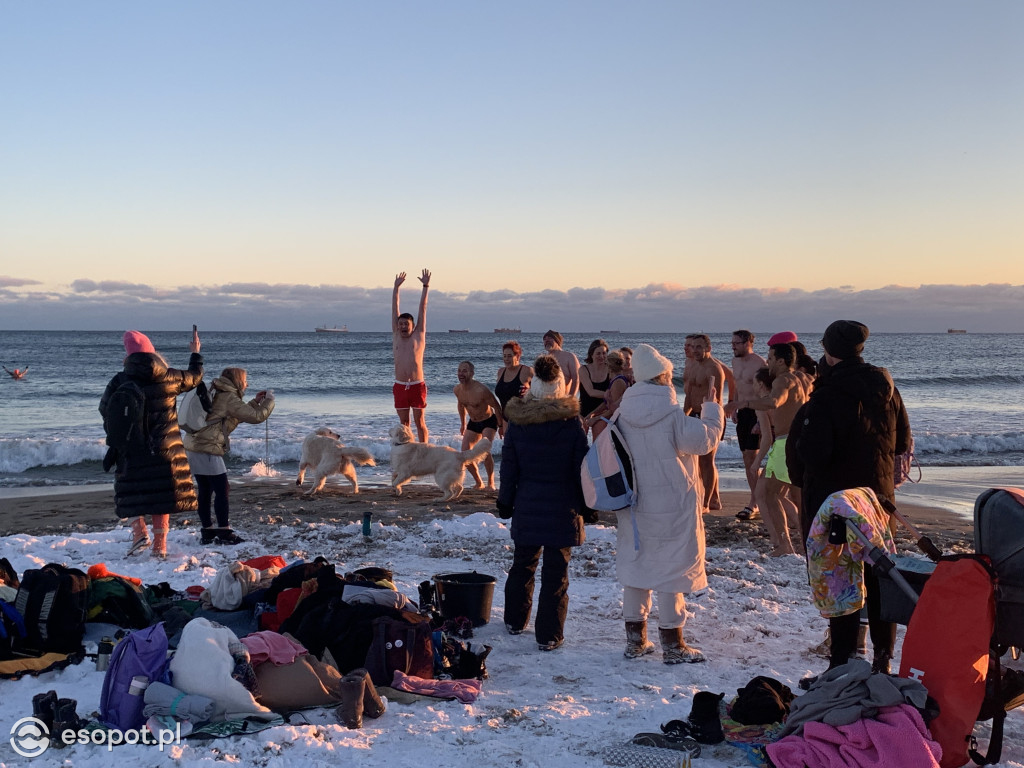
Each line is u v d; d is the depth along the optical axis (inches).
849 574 172.1
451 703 177.8
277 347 3297.2
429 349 3297.2
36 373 1948.8
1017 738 159.6
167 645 169.9
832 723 141.9
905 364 2406.5
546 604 218.8
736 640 225.0
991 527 153.5
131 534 344.2
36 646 197.2
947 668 145.4
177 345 3629.4
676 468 203.0
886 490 194.9
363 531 347.6
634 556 206.5
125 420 287.7
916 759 134.4
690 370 393.1
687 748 149.6
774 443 309.1
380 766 143.3
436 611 228.7
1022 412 1056.2
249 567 228.4
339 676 179.3
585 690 188.1
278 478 553.9
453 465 445.7
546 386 222.2
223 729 155.6
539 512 219.9
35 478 577.0
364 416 1000.9
